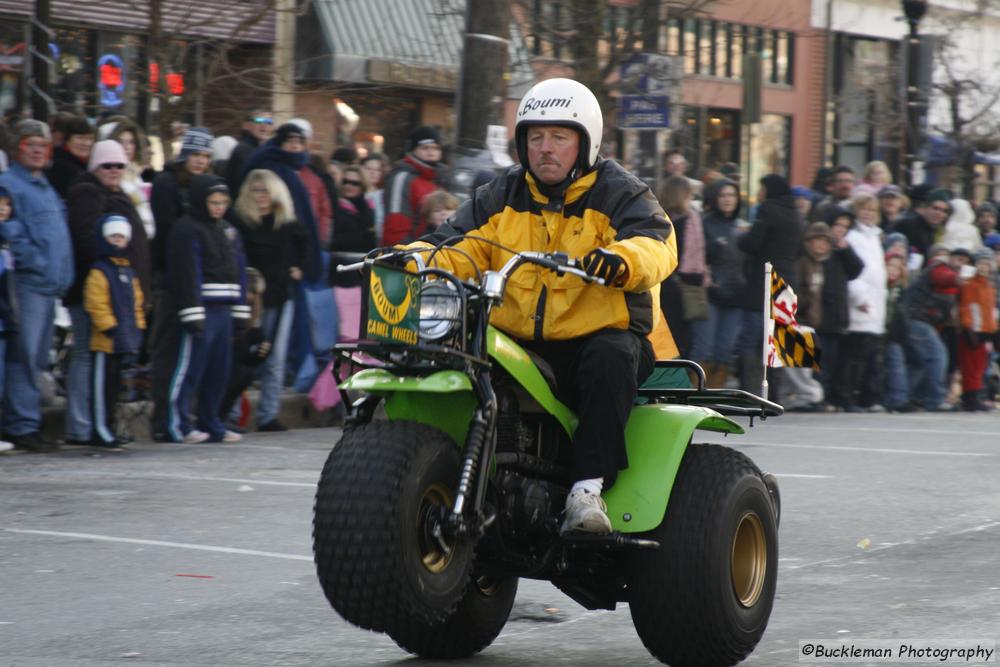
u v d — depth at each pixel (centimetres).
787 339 2012
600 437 1720
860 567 2534
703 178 5422
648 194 1803
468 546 1681
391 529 1595
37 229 3534
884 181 5812
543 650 1986
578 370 1750
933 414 5434
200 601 2231
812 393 5181
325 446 3969
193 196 3841
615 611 2225
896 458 3956
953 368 5709
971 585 2380
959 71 9638
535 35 5372
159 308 3884
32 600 2225
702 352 4709
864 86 10212
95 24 5806
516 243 1806
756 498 1866
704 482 1814
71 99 5703
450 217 1858
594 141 1784
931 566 2547
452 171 4366
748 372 4825
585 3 5191
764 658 1922
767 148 9594
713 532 1784
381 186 4869
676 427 1792
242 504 3062
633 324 1781
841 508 3142
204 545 2652
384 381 1648
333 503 1614
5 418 3672
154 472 3444
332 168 4712
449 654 1922
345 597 1620
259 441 4044
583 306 1770
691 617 1792
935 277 5566
